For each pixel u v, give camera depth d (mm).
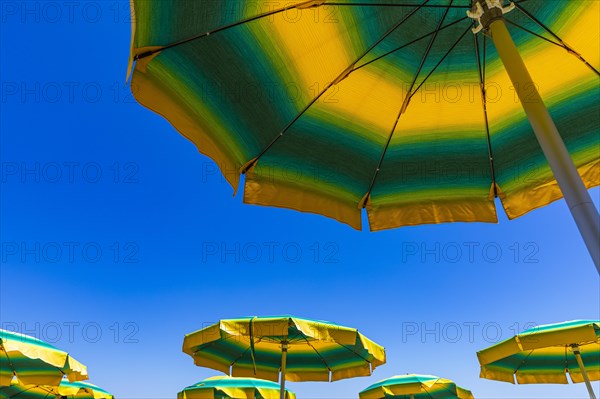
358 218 2758
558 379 7562
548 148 1755
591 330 5574
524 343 5988
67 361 6328
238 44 2215
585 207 1605
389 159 2783
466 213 2779
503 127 2697
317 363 7402
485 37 2418
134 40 1658
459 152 2789
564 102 2578
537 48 2465
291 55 2352
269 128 2527
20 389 8906
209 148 2186
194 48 2135
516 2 2332
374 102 2619
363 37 2418
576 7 2309
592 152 2605
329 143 2674
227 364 7230
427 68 2547
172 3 1851
